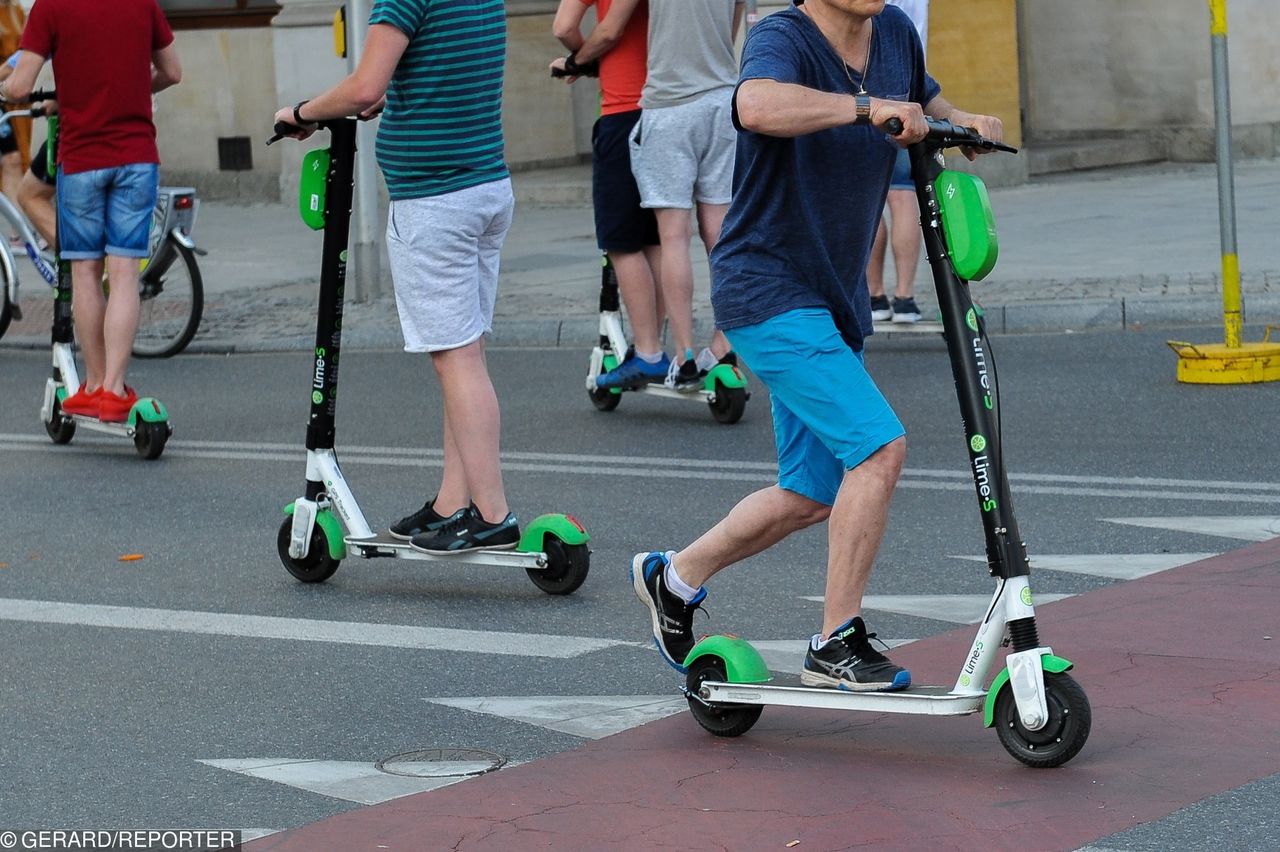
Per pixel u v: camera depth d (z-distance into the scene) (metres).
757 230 8.02
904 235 19.55
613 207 16.73
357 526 11.54
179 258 21.75
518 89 35.97
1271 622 9.86
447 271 10.93
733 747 8.30
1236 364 16.70
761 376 8.11
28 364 21.94
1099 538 12.01
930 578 11.29
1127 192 30.67
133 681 9.77
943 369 18.52
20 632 10.80
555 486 14.34
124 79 16.23
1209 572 11.01
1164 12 34.34
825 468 8.31
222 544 12.91
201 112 36.56
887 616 10.47
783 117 7.48
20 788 8.17
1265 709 8.44
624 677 9.58
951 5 32.22
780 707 8.91
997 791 7.52
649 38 16.27
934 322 19.86
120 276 16.41
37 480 15.36
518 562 11.18
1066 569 11.27
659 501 13.73
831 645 8.05
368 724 8.95
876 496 7.91
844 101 7.44
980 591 10.97
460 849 7.19
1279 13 33.81
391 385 19.52
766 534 8.52
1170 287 21.14
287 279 26.59
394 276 11.05
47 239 20.56
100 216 16.39
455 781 8.04
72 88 16.19
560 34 16.59
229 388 19.72
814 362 7.93
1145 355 18.53
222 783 8.15
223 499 14.41
